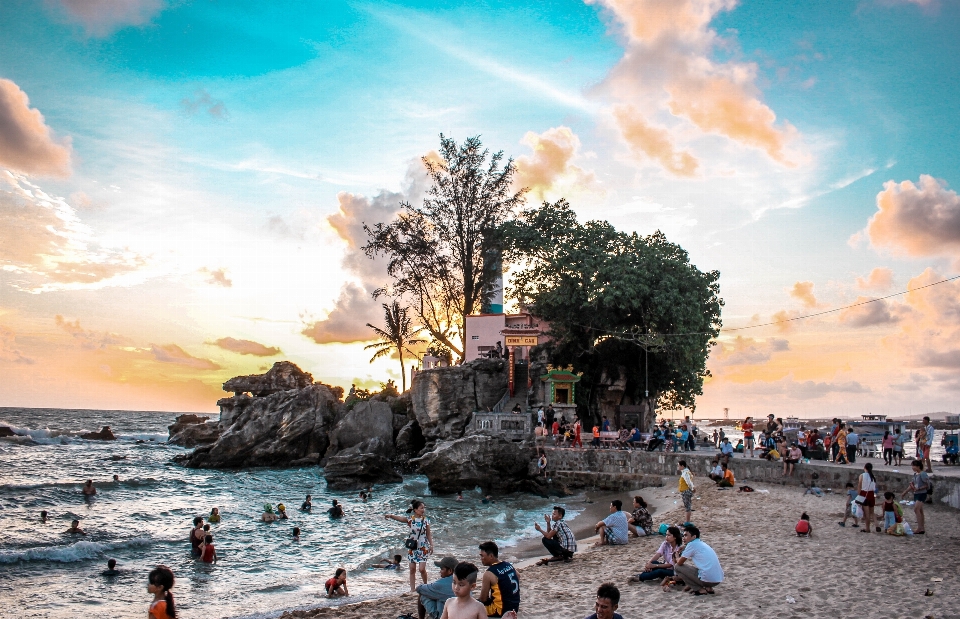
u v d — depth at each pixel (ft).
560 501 132.77
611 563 62.80
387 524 109.91
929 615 41.78
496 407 176.04
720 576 49.52
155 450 276.00
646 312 178.29
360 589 69.36
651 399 197.26
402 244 219.00
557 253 193.77
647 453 136.26
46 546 91.61
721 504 96.99
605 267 178.60
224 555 88.58
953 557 57.88
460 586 28.37
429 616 36.91
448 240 219.61
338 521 112.98
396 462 185.37
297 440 205.67
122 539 96.84
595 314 181.78
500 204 220.23
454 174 220.64
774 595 47.78
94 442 319.27
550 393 168.04
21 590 71.61
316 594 68.18
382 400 218.18
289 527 107.76
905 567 54.49
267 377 262.47
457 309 225.56
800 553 61.31
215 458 202.90
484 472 142.92
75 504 130.21
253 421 208.74
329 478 159.12
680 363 179.93
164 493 149.28
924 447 95.76
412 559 55.98
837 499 97.71
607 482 138.62
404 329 242.37
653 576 53.31
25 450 264.11
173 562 84.38
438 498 138.51
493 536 95.86
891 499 69.51
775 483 115.03
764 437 132.36
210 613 61.87
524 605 48.42
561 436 154.30
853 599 46.03
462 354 219.82
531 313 199.41
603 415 191.31
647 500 119.14
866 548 62.49
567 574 58.70
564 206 207.72
